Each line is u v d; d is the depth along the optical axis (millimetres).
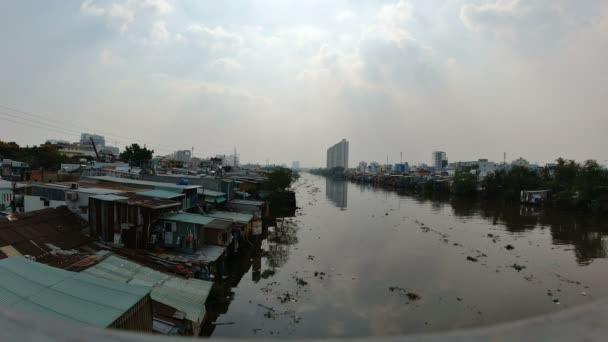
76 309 7891
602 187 45281
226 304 16891
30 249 13953
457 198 71562
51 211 18391
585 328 1613
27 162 48688
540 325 1626
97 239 17891
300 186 111812
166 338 1454
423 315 16344
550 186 60000
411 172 130125
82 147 87625
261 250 27406
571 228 37312
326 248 28172
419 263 24234
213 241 21312
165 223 19594
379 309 16875
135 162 53531
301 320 15609
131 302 8547
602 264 24359
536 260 25203
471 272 22422
